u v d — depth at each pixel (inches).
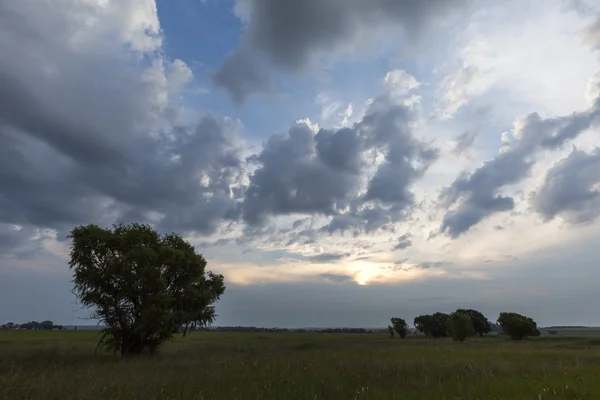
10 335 3228.3
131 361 886.4
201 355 1045.8
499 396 346.6
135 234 1286.9
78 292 1202.6
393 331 3649.1
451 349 1170.6
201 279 1378.0
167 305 1222.3
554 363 652.7
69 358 971.9
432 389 388.8
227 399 363.9
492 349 1208.2
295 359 765.9
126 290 1203.9
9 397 378.0
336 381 449.4
